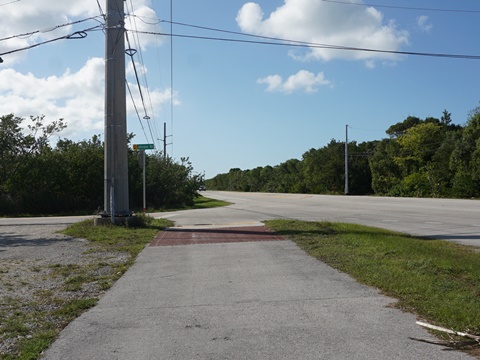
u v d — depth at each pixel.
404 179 66.06
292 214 24.56
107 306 6.84
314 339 5.18
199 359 4.75
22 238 14.84
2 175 36.94
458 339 4.98
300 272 8.64
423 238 13.07
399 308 6.18
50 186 37.06
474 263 8.47
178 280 8.35
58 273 9.21
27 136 37.75
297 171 114.25
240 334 5.45
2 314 6.48
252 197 69.69
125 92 16.67
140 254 11.14
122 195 16.61
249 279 8.22
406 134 73.19
